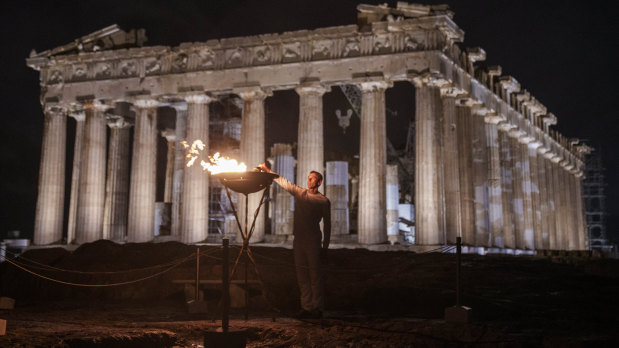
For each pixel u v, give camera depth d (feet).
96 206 156.87
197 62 151.12
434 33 132.77
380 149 134.21
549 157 214.90
